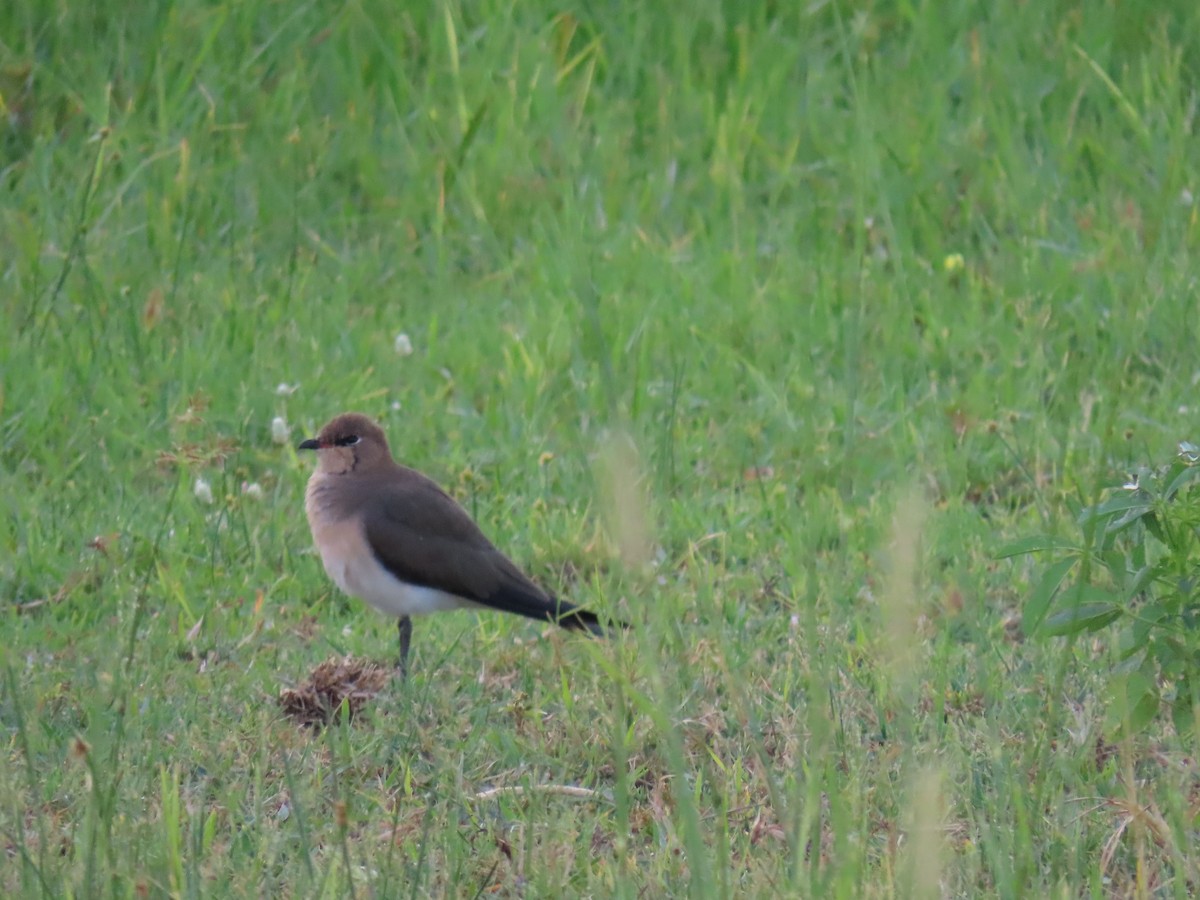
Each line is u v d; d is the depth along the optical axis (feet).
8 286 46.98
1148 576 24.43
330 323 46.96
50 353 43.88
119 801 24.26
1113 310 45.75
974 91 55.57
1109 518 25.26
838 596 29.71
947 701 28.71
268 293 48.91
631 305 46.70
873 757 27.27
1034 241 49.24
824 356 45.03
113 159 51.47
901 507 22.16
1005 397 42.34
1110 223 49.93
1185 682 25.25
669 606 31.68
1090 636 30.91
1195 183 51.08
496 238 52.11
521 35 57.21
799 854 20.08
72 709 28.91
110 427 40.73
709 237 51.80
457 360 45.37
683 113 55.62
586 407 42.45
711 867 23.03
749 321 46.21
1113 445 38.45
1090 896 22.58
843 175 52.44
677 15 58.18
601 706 28.53
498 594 32.04
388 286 50.24
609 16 59.21
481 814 25.93
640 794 26.78
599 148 53.72
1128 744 23.73
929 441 38.75
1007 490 38.86
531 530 37.04
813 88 55.93
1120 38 57.26
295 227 50.62
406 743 28.12
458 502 36.50
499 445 41.29
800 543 30.86
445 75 56.13
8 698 29.25
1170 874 23.30
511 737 28.30
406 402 43.19
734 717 28.40
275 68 56.59
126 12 56.49
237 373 43.83
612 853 24.75
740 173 53.31
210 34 54.95
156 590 34.04
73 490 38.22
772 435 41.27
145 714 28.50
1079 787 24.94
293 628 33.60
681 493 38.88
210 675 30.73
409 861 24.07
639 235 50.52
